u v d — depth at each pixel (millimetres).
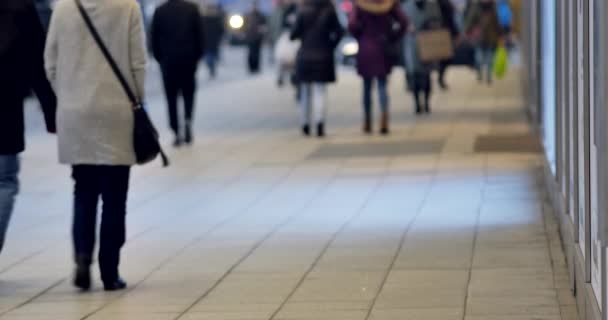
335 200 20500
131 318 12531
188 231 17953
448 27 36719
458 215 18406
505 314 12141
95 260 15680
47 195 22391
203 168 25609
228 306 12961
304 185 22516
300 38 31469
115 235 13930
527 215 18078
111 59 13727
